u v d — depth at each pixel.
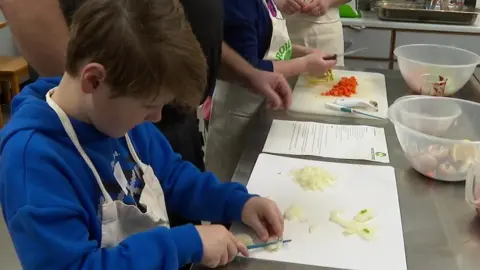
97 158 0.80
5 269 1.98
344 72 1.72
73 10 0.86
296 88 1.57
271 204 0.90
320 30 2.07
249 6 1.48
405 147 1.11
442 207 0.96
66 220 0.70
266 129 1.30
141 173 0.91
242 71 1.41
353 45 3.02
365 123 1.36
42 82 0.85
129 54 0.65
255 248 0.83
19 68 3.37
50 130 0.74
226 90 1.59
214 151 1.49
